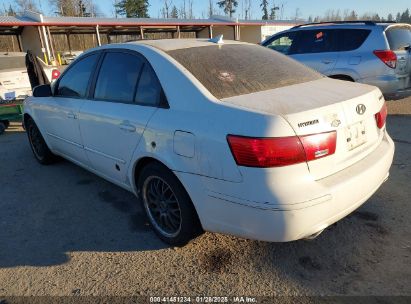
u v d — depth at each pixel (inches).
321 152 90.6
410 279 98.5
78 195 163.3
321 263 107.3
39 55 863.1
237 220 94.3
